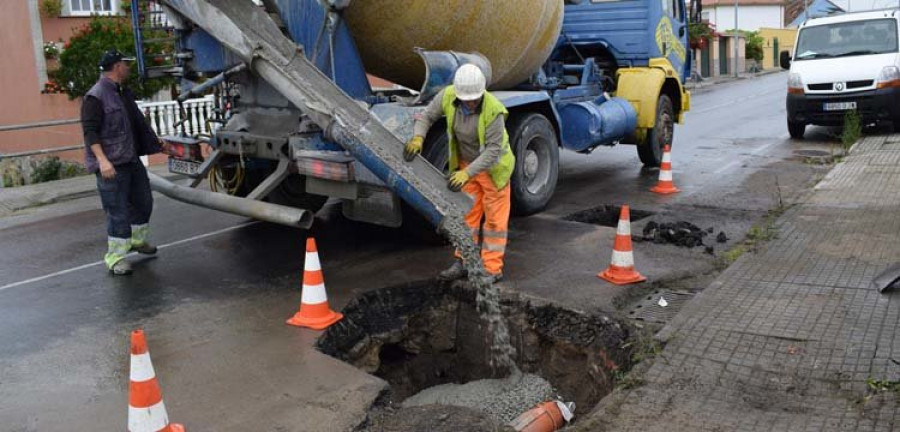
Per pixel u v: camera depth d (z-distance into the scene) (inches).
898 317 185.2
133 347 128.6
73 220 347.6
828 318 186.5
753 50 1835.6
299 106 225.6
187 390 166.2
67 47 580.7
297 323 203.0
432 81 258.4
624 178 404.8
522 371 210.8
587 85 386.9
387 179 216.4
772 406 147.9
